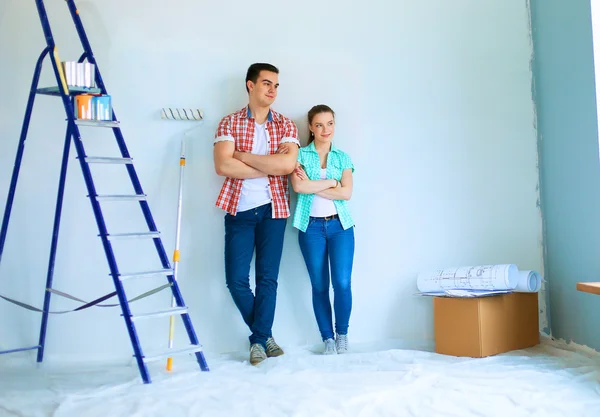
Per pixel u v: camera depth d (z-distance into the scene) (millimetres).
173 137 3838
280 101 3941
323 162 3828
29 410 2602
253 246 3713
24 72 3723
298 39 3959
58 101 3750
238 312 3869
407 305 4012
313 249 3746
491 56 4109
